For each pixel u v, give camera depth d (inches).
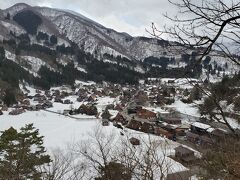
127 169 185.3
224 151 140.9
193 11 97.0
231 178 137.9
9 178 307.0
